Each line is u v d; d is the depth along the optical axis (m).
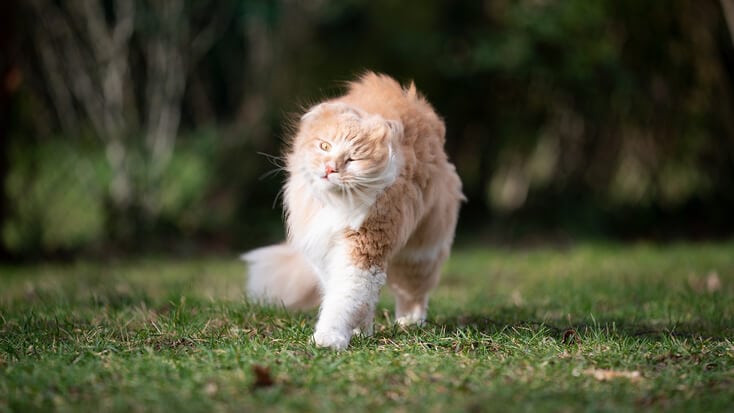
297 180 5.29
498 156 14.58
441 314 6.34
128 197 12.56
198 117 14.89
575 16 13.14
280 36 14.30
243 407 3.61
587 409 3.60
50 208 12.29
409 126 5.27
